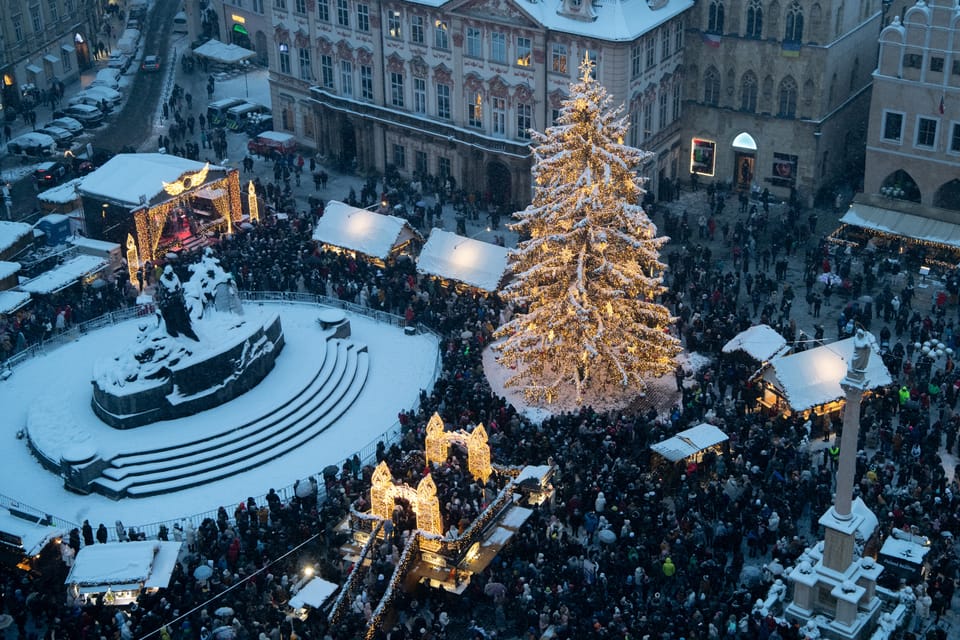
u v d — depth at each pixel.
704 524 56.81
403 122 101.75
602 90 68.06
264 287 83.94
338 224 87.88
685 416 66.44
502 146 95.50
